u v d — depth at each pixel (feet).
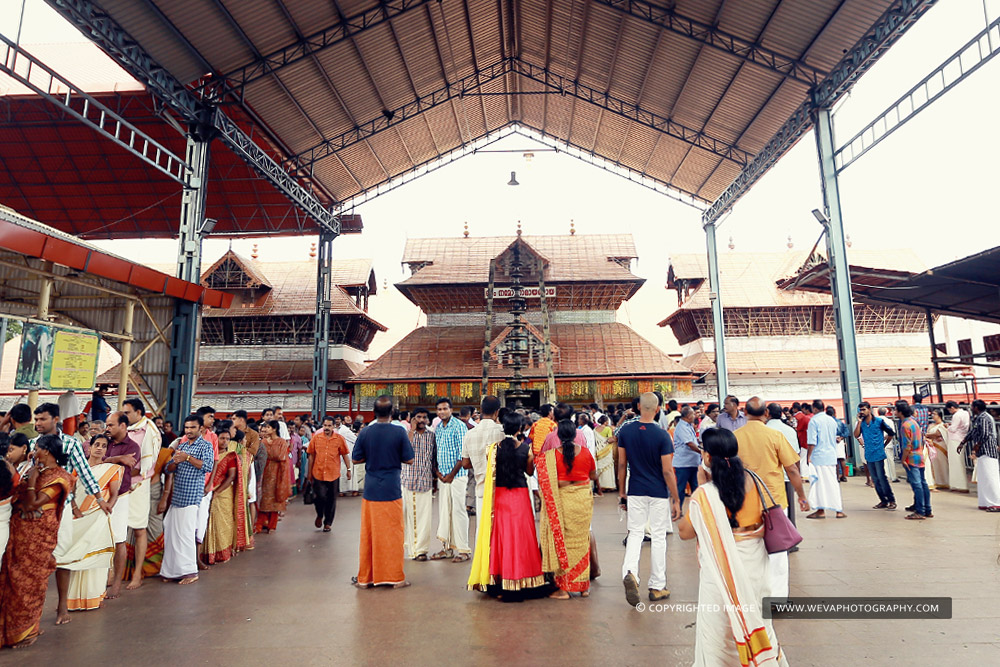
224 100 52.85
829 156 50.44
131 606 17.53
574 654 13.14
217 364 86.07
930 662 12.23
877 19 42.39
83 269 28.27
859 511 31.73
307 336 87.81
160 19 39.37
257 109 55.88
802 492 15.65
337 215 78.84
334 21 49.26
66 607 16.30
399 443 19.99
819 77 50.24
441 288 85.15
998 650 12.80
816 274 55.01
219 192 71.82
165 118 44.32
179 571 20.21
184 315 39.63
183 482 20.65
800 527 27.25
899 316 88.22
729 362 87.61
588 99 66.18
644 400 17.90
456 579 20.42
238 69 48.14
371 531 19.45
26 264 31.94
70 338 32.19
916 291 57.98
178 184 69.62
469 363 79.56
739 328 90.27
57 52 60.70
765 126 60.18
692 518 10.54
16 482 14.58
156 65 42.09
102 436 18.37
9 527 14.34
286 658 13.32
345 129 65.77
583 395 79.92
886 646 13.15
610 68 61.93
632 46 56.90
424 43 58.18
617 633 14.43
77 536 16.79
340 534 29.71
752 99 57.16
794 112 55.47
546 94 74.23
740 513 10.77
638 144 75.46
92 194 71.51
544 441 18.66
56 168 67.46
